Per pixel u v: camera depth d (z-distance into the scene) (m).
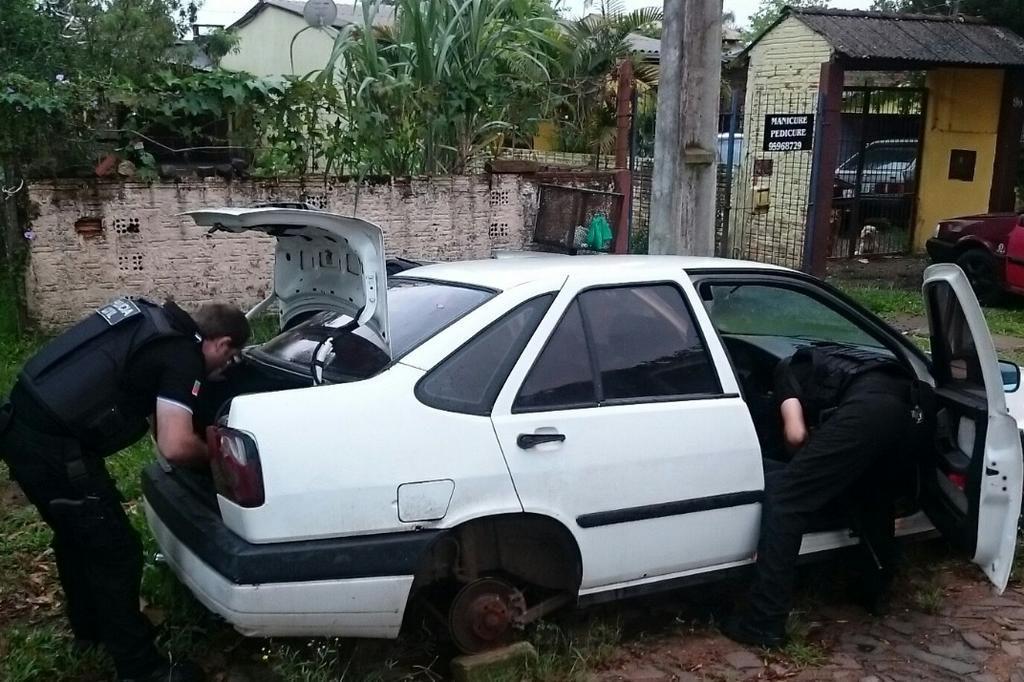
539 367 3.61
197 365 3.54
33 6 12.72
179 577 3.66
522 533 3.60
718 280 4.16
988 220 11.98
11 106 7.98
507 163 10.13
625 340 3.83
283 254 4.24
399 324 3.76
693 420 3.84
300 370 3.69
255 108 9.10
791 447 4.12
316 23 11.42
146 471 4.08
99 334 3.49
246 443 3.19
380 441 3.30
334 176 9.34
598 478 3.62
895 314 11.23
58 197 8.22
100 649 3.86
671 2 6.11
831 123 12.73
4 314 8.88
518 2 10.94
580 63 15.42
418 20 9.80
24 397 3.42
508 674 3.59
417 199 9.73
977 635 4.16
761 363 4.75
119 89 8.41
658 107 6.32
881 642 4.09
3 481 5.70
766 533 3.94
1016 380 4.83
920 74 15.90
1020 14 15.76
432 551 3.52
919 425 4.10
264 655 3.66
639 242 11.77
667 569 3.85
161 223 8.62
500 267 4.13
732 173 14.90
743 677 3.79
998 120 14.85
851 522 4.23
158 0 15.25
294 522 3.19
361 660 3.79
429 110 9.82
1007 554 3.83
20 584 4.50
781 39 14.18
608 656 3.87
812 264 12.97
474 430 3.43
